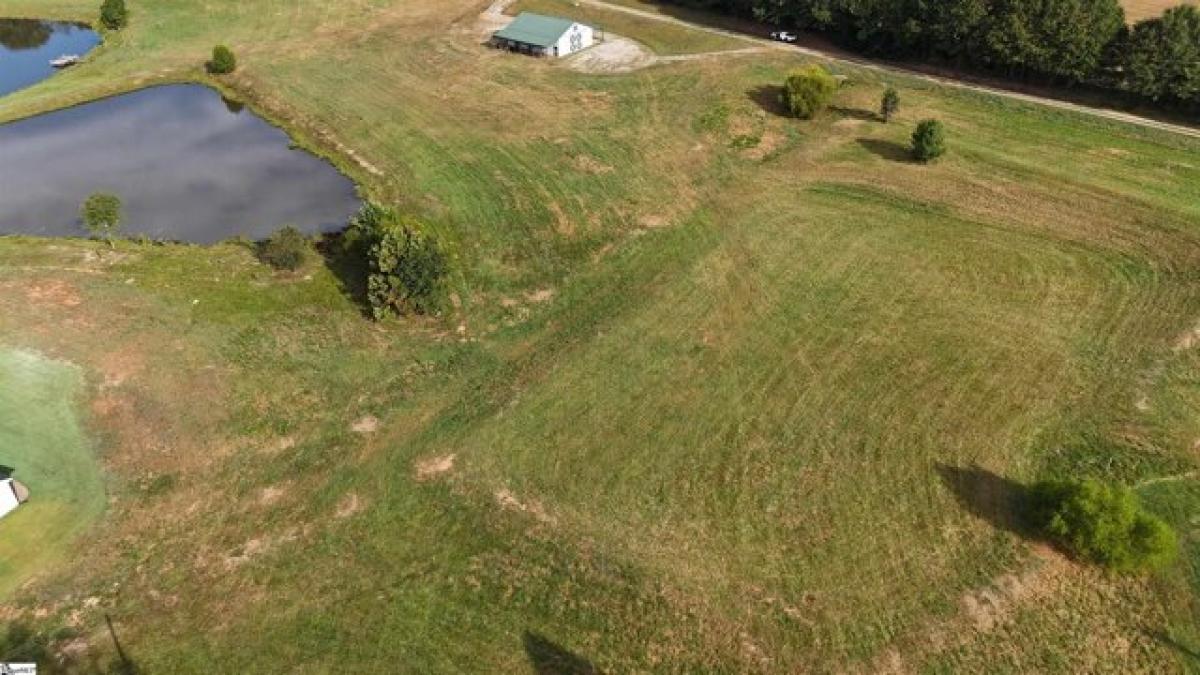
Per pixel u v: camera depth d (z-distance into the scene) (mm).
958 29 81125
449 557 37438
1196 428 43312
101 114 79188
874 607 35312
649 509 39656
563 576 36594
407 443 43312
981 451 42312
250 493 40500
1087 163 68812
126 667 33000
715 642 34094
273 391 46344
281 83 83688
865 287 54562
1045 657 33438
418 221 57969
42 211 63250
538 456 42469
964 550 37531
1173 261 56250
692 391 46438
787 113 77375
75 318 51219
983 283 54719
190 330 50531
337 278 55594
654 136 73688
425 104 79562
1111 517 36062
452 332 51219
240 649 33656
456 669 33000
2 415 44281
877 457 42094
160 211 63656
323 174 69250
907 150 71125
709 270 56500
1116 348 48875
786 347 49562
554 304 53656
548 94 81375
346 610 35156
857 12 86938
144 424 44031
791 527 38688
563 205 63812
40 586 36062
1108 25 75375
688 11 103875
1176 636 34031
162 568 36906
